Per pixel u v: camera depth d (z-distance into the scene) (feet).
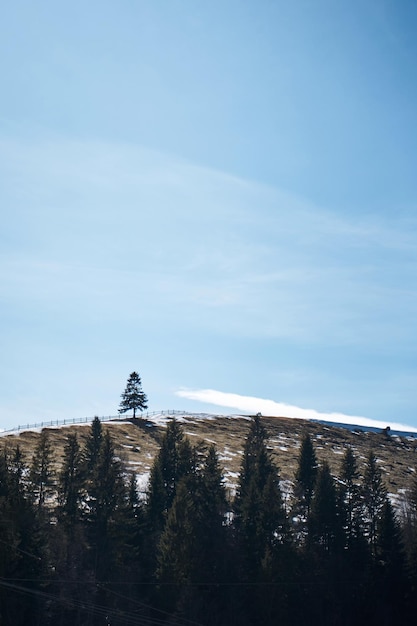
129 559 216.54
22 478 243.60
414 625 228.22
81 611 192.13
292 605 217.56
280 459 403.34
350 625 224.12
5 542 187.01
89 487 232.32
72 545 210.38
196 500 248.32
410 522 281.54
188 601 199.72
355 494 274.98
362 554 246.06
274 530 232.73
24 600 187.62
